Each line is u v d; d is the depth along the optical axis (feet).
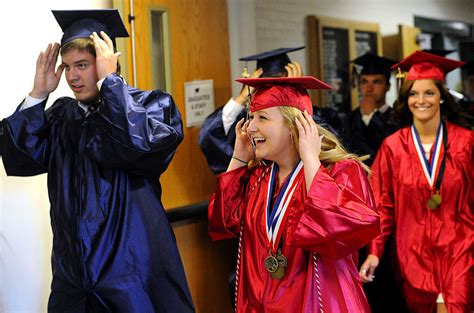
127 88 9.62
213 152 13.52
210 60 14.99
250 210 8.84
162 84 13.92
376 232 8.09
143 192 9.83
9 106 11.69
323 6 20.04
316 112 13.47
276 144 8.51
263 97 8.56
